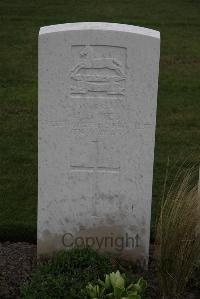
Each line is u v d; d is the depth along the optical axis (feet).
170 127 28.99
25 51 38.68
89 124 17.75
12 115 29.71
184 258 17.11
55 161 18.11
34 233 20.61
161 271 17.25
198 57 38.78
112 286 16.15
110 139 17.89
